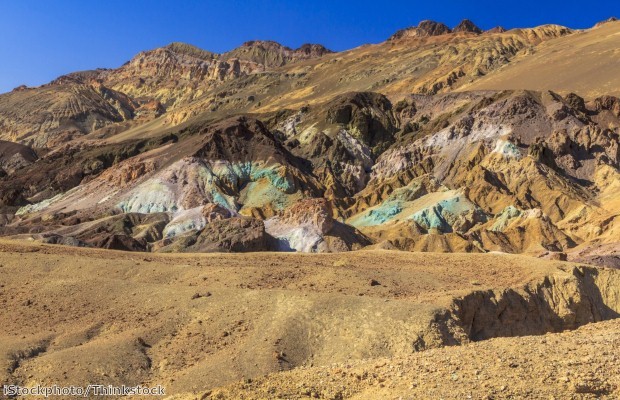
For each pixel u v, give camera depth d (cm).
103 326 4203
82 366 3616
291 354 3769
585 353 2334
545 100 19188
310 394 2206
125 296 4569
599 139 17425
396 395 2070
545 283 5025
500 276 5200
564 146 17138
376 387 2197
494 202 15075
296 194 16612
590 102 19862
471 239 12506
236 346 3862
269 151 17988
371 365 2419
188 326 4138
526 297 4766
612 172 16150
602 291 5316
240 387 2341
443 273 5294
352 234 12569
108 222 13525
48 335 4016
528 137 17900
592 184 16225
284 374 2466
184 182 16462
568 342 2516
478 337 4412
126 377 3609
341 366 2494
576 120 18238
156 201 15800
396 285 4897
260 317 4112
